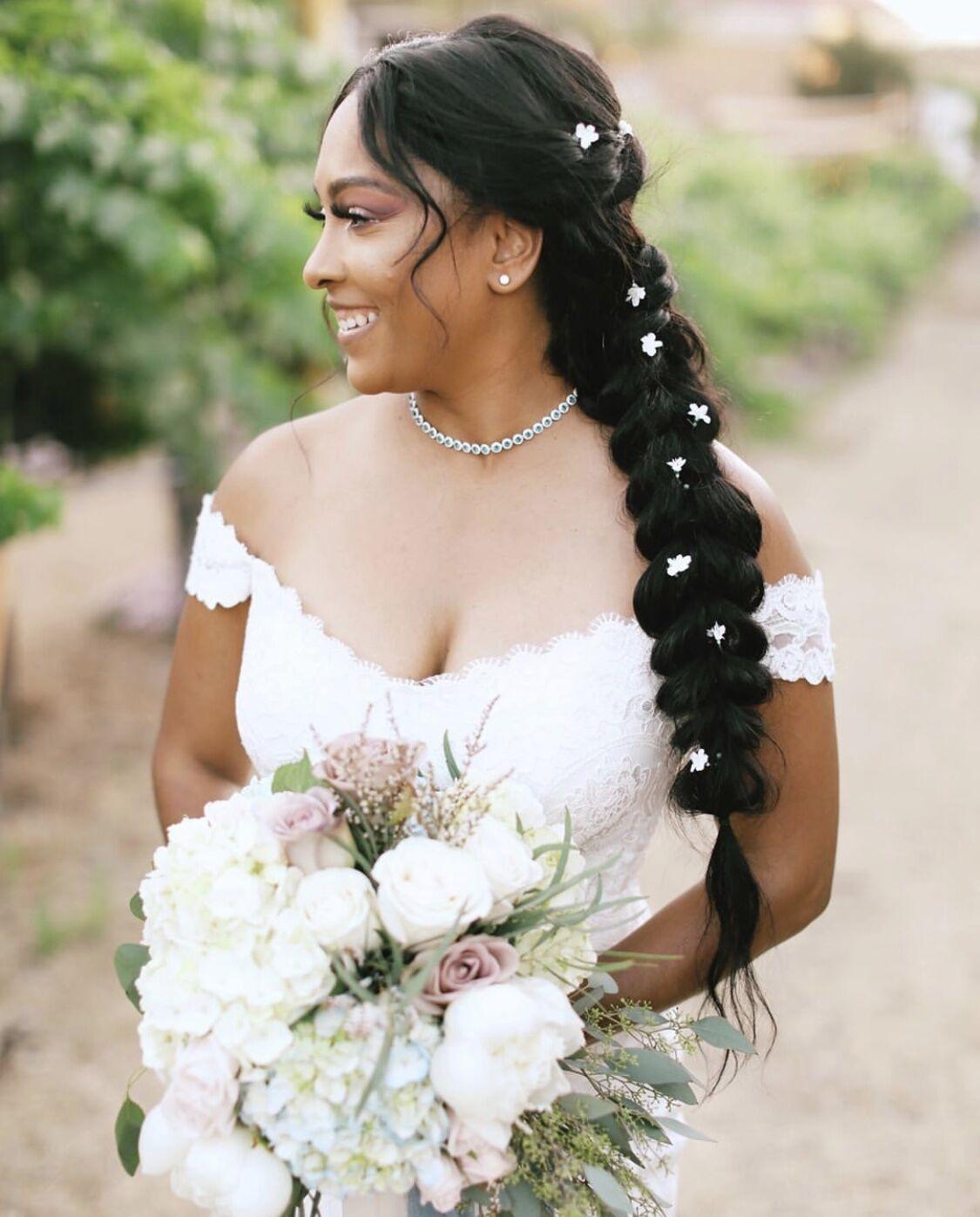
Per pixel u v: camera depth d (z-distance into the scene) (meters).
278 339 5.03
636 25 26.84
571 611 1.60
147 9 5.63
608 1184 1.28
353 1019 1.21
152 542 7.70
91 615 6.46
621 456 1.62
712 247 11.40
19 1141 3.01
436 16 16.22
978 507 9.22
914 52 29.56
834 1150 3.14
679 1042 1.49
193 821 1.35
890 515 9.00
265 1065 1.24
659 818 1.79
